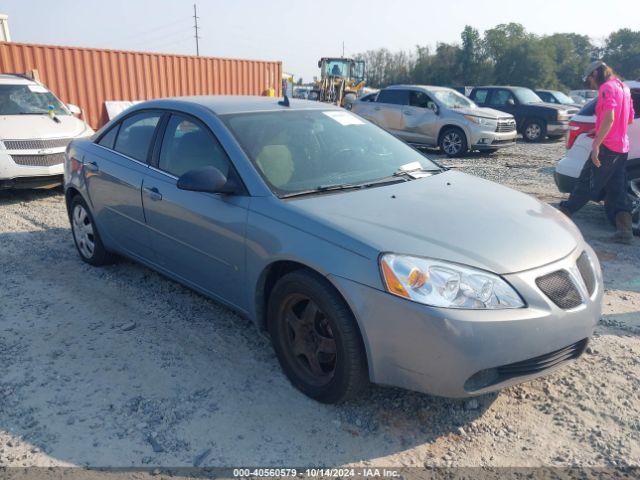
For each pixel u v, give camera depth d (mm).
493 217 3031
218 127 3584
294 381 3100
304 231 2873
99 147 4656
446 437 2748
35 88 8844
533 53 72812
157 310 4117
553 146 16109
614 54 91062
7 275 4785
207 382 3184
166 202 3740
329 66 27266
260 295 3225
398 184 3516
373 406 2979
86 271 4910
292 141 3668
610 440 2727
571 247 2938
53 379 3197
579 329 2729
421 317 2467
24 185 7477
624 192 5664
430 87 14438
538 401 3037
